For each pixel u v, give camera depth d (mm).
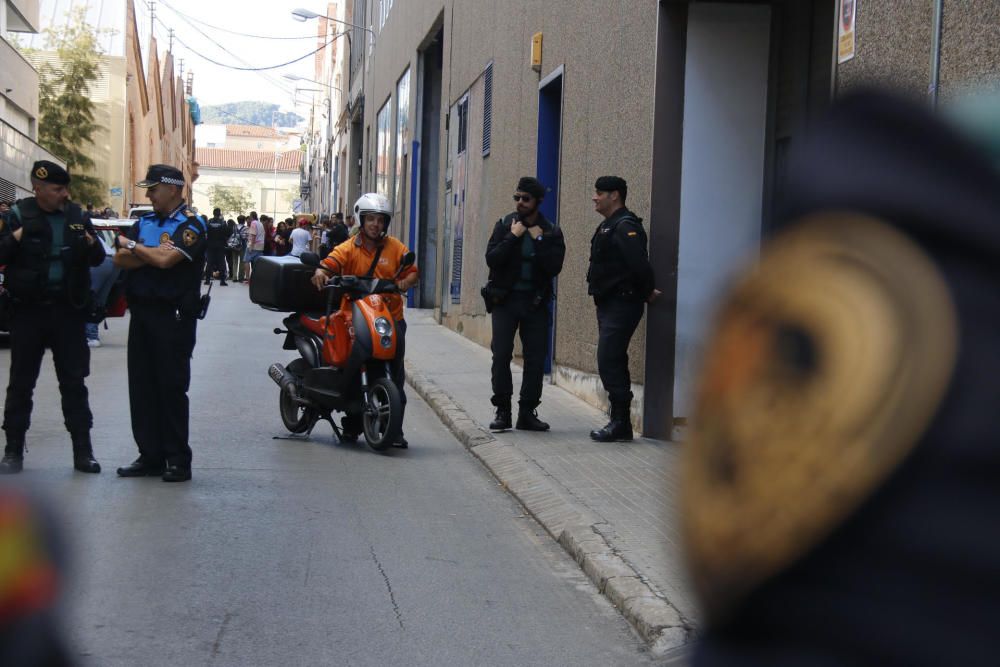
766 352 771
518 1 14359
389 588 5199
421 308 24141
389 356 8555
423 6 23547
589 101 10938
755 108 8578
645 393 8758
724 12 8492
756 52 8531
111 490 6930
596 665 4316
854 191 771
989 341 715
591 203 10859
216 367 13758
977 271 730
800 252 779
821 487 731
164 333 7191
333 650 4352
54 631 1674
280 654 4273
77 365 7406
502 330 9117
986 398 707
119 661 4098
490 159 16031
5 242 7141
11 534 1646
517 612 4934
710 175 8594
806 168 802
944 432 711
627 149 9648
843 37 5781
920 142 766
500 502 7148
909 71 5109
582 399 11055
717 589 778
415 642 4492
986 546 695
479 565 5660
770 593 757
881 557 721
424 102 24281
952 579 704
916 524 712
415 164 24297
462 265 18234
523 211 9016
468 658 4340
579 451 8273
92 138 42656
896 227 752
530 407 9250
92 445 8391
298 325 9344
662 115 8547
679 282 8641
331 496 7102
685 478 812
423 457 8609
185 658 4172
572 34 11633
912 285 734
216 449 8594
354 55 49531
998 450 700
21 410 7332
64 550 1729
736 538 762
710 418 795
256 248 37844
